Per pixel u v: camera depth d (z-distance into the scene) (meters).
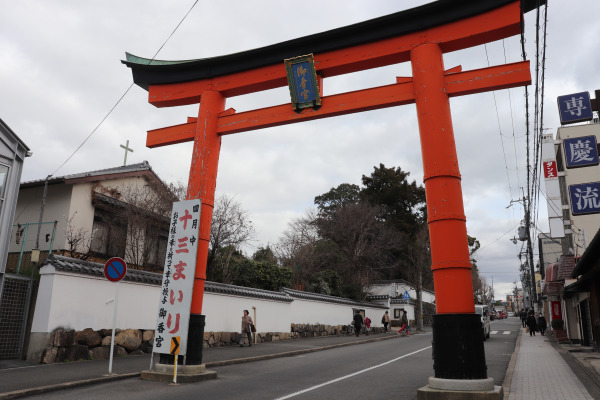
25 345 11.62
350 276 34.75
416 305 39.50
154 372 9.49
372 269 36.84
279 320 20.94
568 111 10.26
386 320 29.67
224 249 23.12
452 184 7.86
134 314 13.30
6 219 11.67
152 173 20.52
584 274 14.45
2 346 11.05
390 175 41.22
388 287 40.22
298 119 10.09
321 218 36.81
